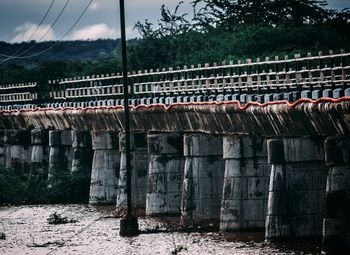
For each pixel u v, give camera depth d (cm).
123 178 7612
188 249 5450
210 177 6419
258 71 5750
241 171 5888
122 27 5928
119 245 5822
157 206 7019
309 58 5122
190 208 6425
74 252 5731
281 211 5284
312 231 5269
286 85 5384
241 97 5762
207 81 6438
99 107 8075
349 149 4788
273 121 5397
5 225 7156
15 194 8831
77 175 8819
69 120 8988
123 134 7631
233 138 5891
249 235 5753
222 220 5928
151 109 7006
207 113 6131
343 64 4866
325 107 4828
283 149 5272
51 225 7025
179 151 7006
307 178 5256
